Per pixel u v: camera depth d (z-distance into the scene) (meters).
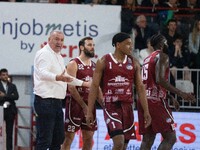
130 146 27.05
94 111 22.45
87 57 22.75
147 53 29.34
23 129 30.03
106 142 27.02
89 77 22.69
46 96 19.58
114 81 19.06
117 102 19.06
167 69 20.77
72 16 29.72
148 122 19.39
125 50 19.02
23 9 29.50
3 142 21.73
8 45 29.48
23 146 29.98
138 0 31.89
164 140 21.03
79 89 22.41
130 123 19.17
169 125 20.92
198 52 30.42
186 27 30.88
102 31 29.89
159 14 31.38
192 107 28.50
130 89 19.25
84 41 22.67
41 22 29.61
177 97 28.44
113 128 18.73
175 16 31.84
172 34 30.23
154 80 20.97
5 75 28.91
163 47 21.39
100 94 21.16
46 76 19.27
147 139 21.31
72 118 22.55
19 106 30.00
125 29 29.98
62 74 19.22
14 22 29.48
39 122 19.73
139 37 29.98
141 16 30.16
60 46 19.81
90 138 22.86
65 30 29.70
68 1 31.27
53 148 20.28
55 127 20.00
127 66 19.12
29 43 29.56
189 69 28.56
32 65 29.61
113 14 29.97
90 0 31.52
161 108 20.97
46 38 29.64
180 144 27.30
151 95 20.98
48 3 29.64
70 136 22.78
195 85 28.66
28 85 30.00
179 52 30.12
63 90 19.86
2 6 29.41
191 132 27.36
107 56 19.12
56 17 29.64
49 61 19.61
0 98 28.83
